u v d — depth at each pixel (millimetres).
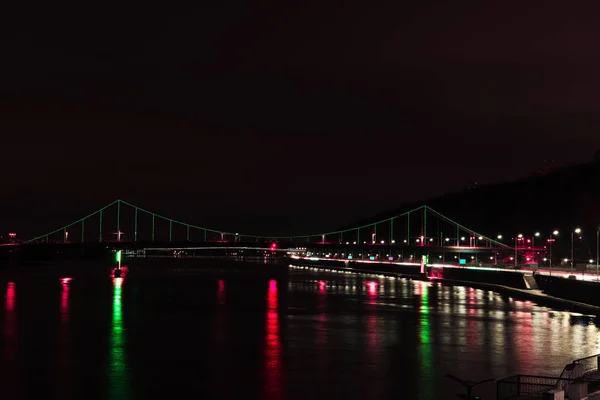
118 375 63094
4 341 81000
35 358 70812
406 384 59594
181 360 69688
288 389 58125
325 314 109938
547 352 74375
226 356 71812
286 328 92500
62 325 94875
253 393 56906
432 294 152750
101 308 117562
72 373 64000
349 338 83750
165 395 56469
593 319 103750
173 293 151875
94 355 72375
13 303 126062
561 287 136000
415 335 86312
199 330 90312
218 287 173000
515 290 154625
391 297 143875
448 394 56281
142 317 104562
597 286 116125
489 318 104938
